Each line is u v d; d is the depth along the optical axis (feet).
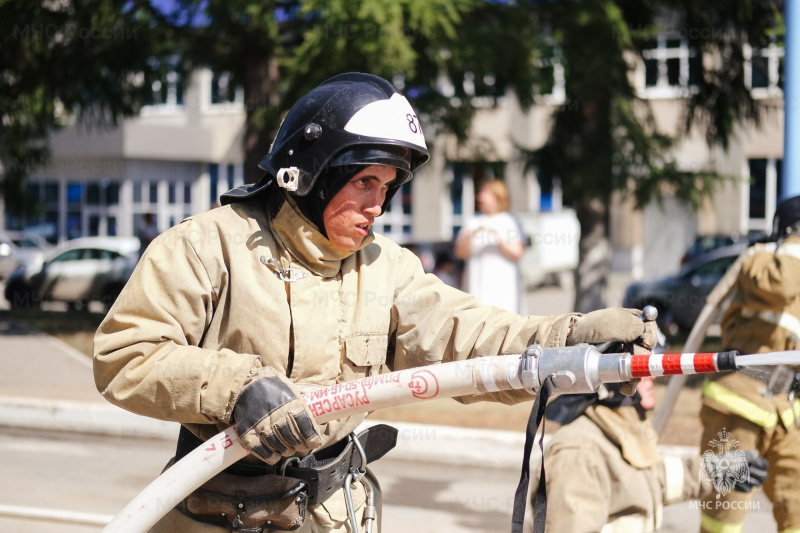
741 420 11.90
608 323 6.31
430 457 21.93
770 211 82.43
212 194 106.32
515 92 40.98
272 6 36.06
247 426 5.96
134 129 96.73
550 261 76.54
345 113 6.46
